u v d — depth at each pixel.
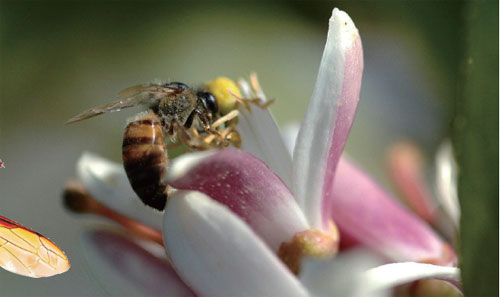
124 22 0.17
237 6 0.17
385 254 0.11
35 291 0.17
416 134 0.16
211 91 0.11
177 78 0.16
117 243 0.10
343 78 0.09
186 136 0.10
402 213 0.11
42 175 0.19
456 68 0.15
